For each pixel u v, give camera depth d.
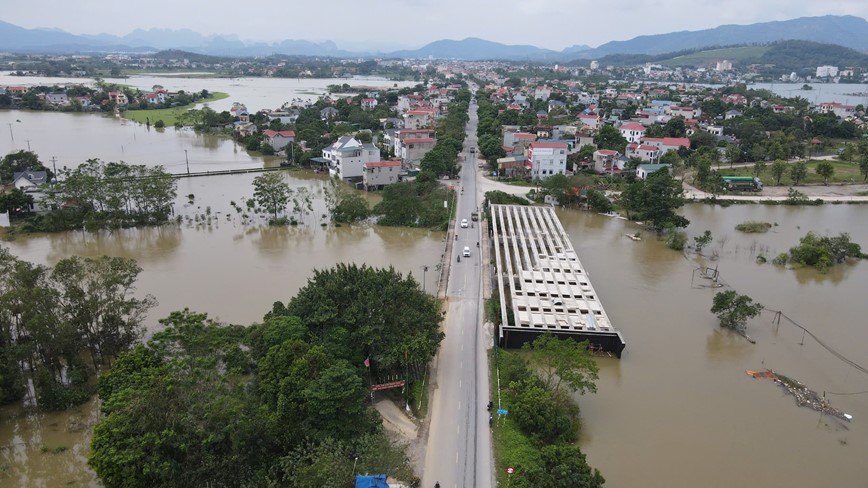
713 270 100.69
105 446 42.88
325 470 42.75
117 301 64.00
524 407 54.50
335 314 61.12
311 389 48.97
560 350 59.28
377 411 54.81
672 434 56.09
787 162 191.62
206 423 45.22
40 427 54.66
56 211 109.56
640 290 91.31
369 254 101.50
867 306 87.50
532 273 88.38
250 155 188.88
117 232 109.81
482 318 77.81
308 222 119.38
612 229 123.75
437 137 192.50
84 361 63.97
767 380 66.44
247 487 43.03
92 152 181.12
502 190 149.88
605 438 55.22
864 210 143.25
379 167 146.12
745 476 50.75
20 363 59.56
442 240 110.50
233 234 110.75
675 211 139.75
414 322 62.84
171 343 56.66
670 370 67.81
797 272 101.38
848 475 51.44
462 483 47.72
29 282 61.06
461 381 62.72
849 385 66.12
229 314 76.00
